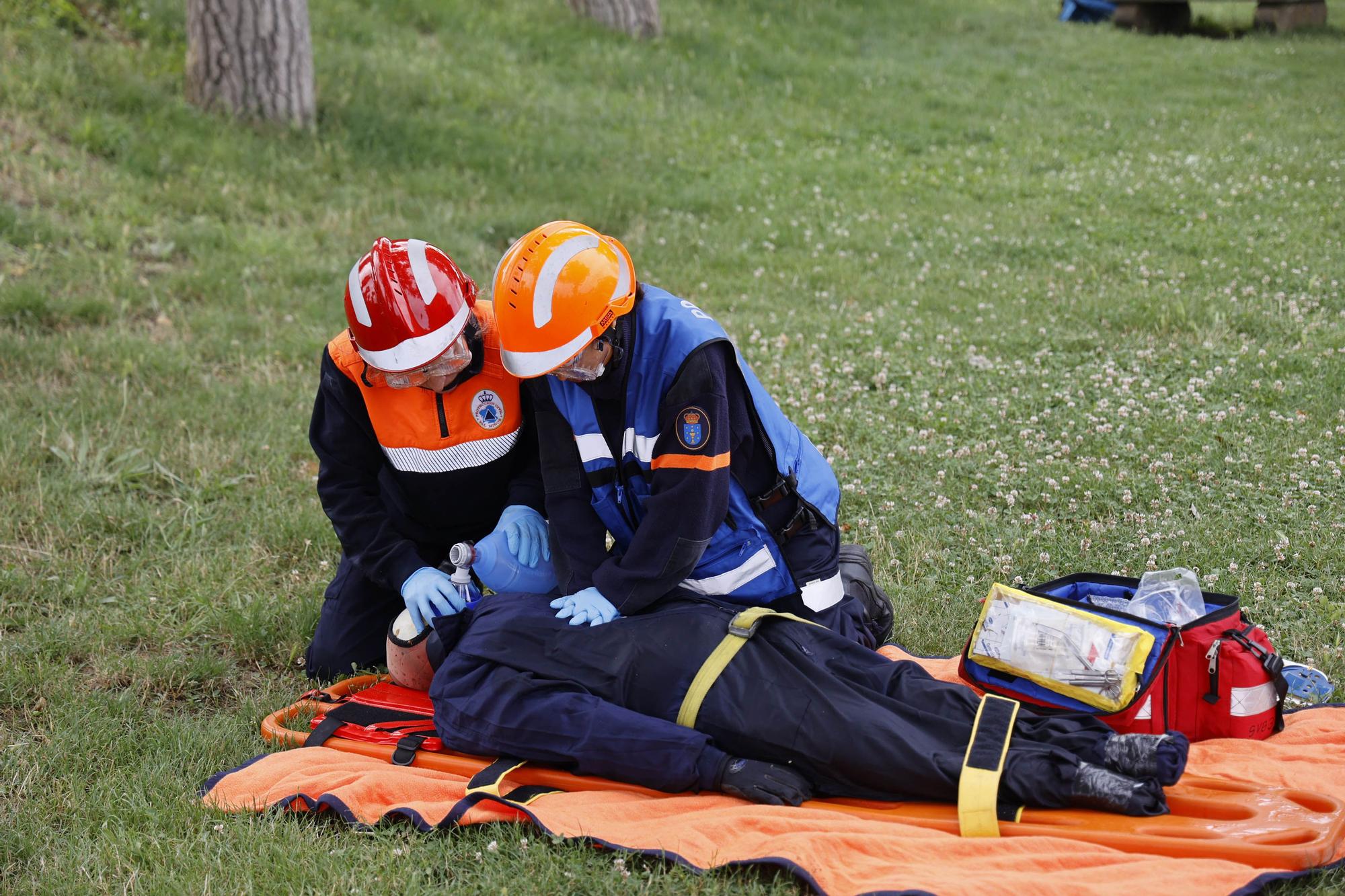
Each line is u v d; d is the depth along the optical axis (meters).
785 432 5.96
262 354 12.00
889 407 10.30
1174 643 5.43
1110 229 15.86
